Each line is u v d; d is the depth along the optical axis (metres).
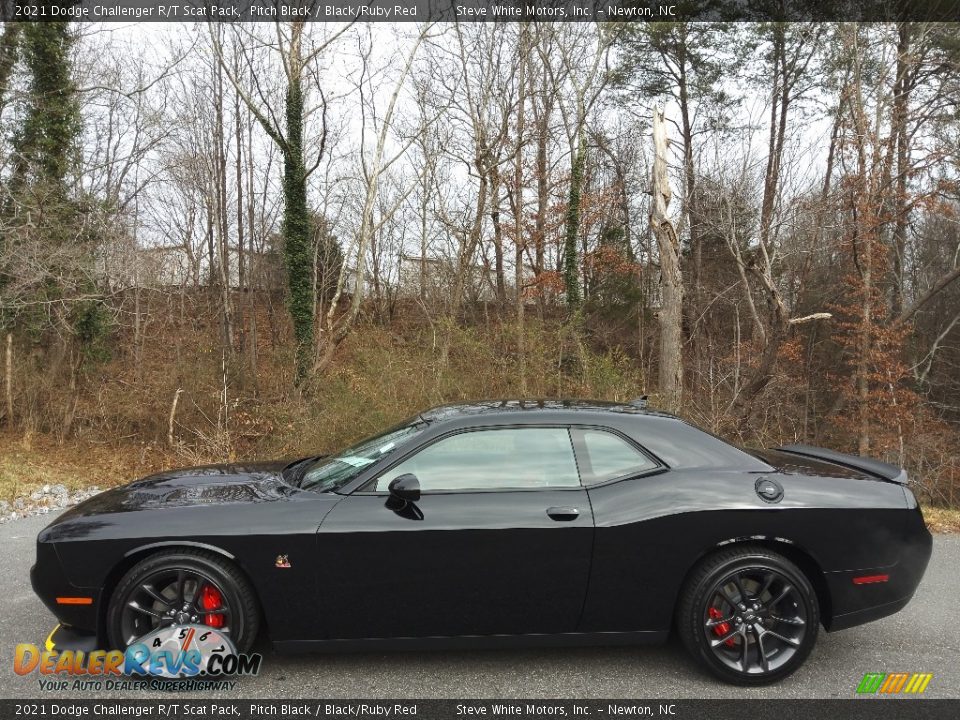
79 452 13.49
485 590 3.21
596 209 24.02
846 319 19.33
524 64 20.94
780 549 3.34
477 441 3.43
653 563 3.22
